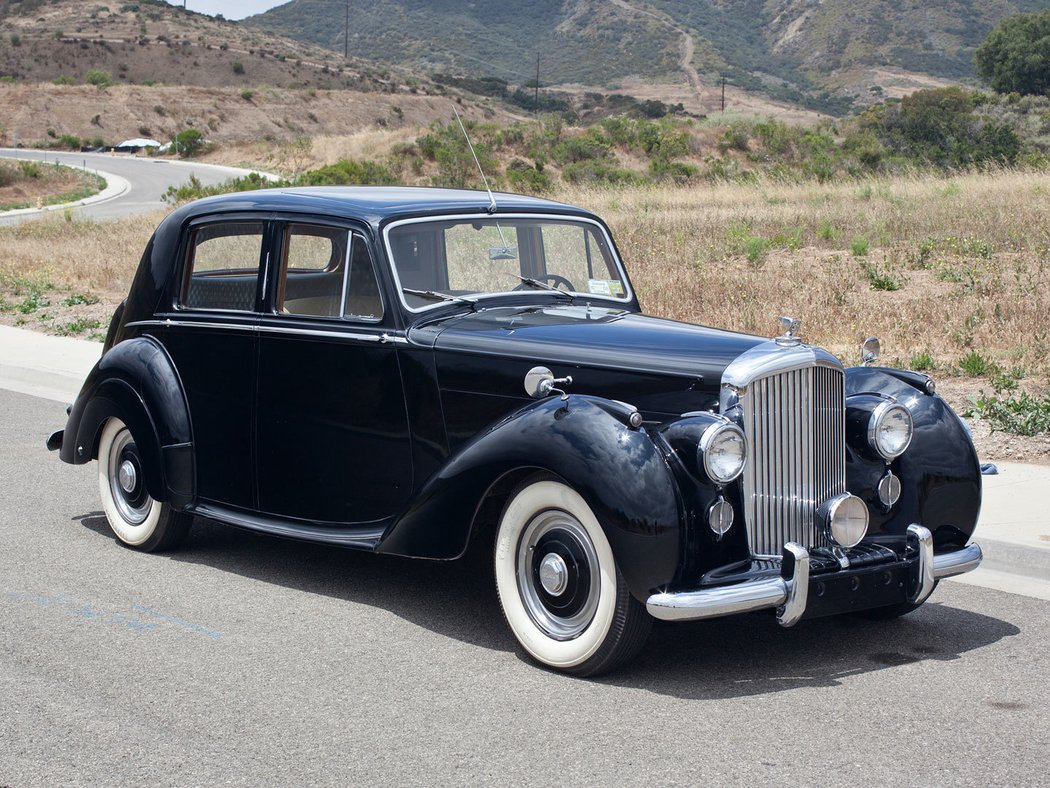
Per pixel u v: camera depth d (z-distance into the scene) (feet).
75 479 26.14
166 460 19.42
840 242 64.49
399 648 15.99
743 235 63.26
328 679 14.85
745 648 16.12
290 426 18.19
